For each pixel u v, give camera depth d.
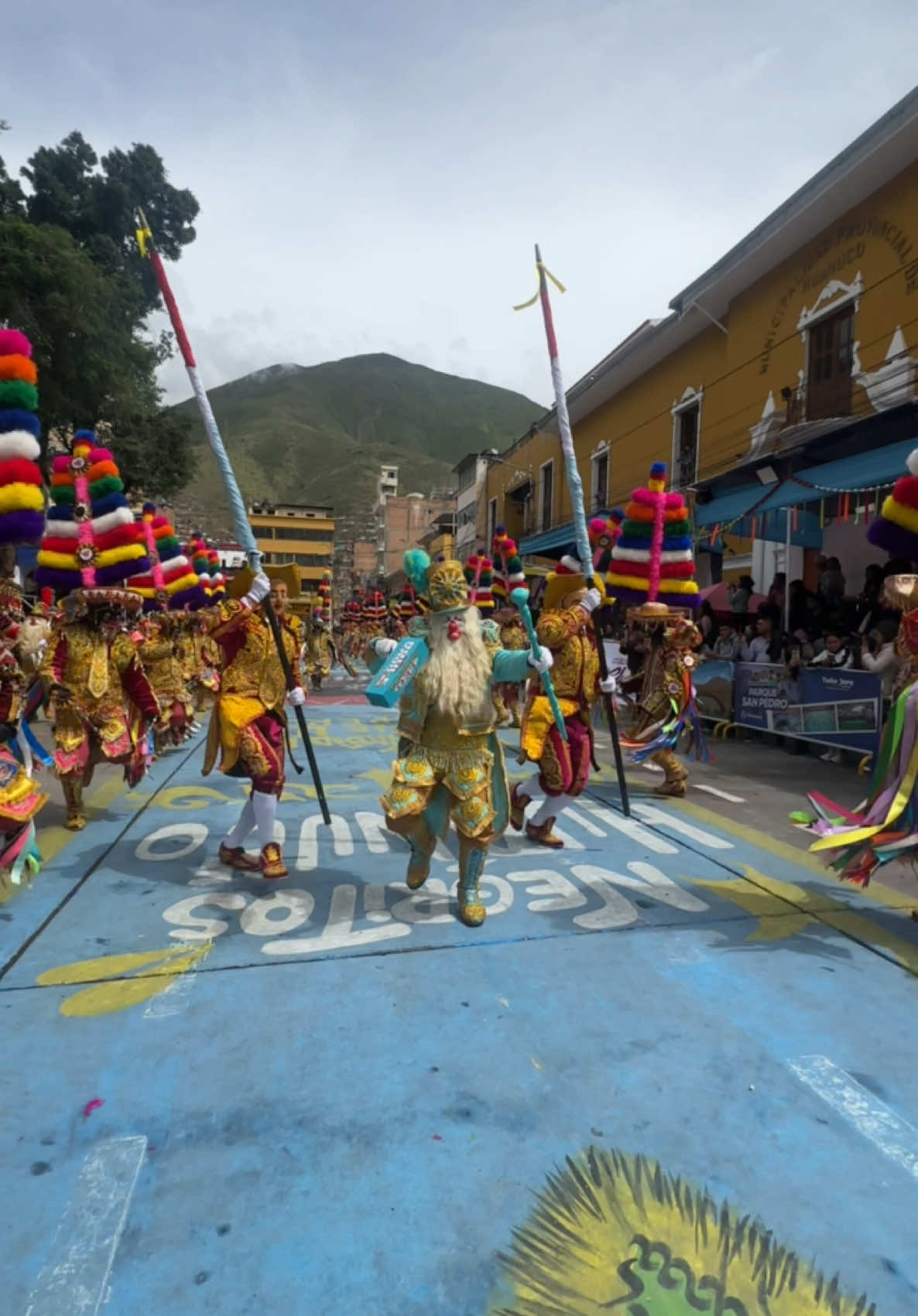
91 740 5.33
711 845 5.21
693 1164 2.24
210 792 6.46
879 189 12.27
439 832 3.97
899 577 3.87
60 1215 2.02
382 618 26.20
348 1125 2.38
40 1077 2.59
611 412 21.62
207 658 8.20
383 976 3.30
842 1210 2.09
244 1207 2.06
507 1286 1.84
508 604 10.65
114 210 22.36
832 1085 2.62
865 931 3.84
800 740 8.88
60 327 15.73
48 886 4.27
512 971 3.37
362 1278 1.86
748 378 15.38
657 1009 3.08
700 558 16.67
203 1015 2.98
